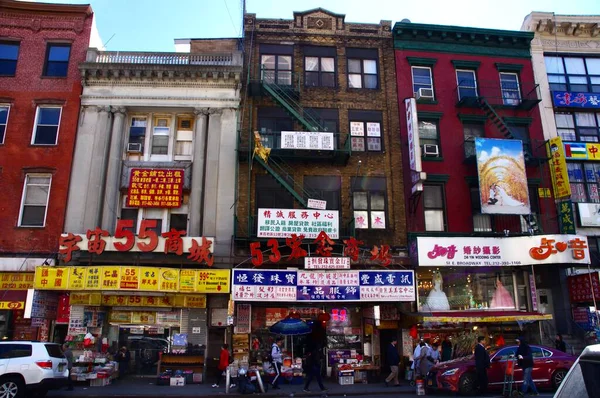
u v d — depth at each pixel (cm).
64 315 1859
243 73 2230
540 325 2050
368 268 2009
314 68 2308
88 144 2053
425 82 2352
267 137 2125
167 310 1900
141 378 1819
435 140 2267
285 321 1716
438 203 2180
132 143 2114
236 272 1794
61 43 2198
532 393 1379
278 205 2088
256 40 2305
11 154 2027
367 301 1845
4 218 1950
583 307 2031
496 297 2080
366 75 2333
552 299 2084
